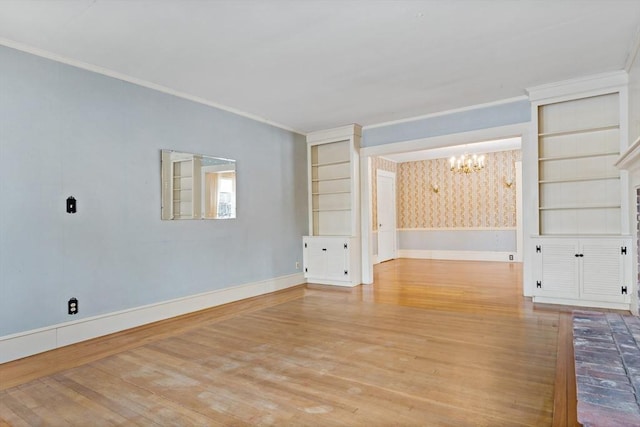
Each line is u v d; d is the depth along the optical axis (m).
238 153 4.86
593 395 1.48
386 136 5.53
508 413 1.90
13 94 2.89
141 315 3.70
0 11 2.46
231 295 4.70
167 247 3.98
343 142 5.94
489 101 4.58
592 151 4.13
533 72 3.71
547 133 4.25
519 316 3.70
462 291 5.00
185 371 2.54
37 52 3.02
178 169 4.11
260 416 1.94
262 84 3.90
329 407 2.02
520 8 2.54
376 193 8.19
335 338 3.16
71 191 3.21
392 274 6.59
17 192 2.90
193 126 4.28
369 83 3.91
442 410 1.95
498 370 2.43
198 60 3.30
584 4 2.50
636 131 3.29
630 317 2.63
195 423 1.89
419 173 8.96
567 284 4.05
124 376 2.47
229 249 4.70
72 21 2.61
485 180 8.20
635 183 3.37
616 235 3.87
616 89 3.79
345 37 2.91
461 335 3.16
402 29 2.80
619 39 3.03
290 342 3.09
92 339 3.28
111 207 3.50
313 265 5.87
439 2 2.45
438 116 5.04
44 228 3.04
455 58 3.33
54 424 1.91
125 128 3.62
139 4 2.41
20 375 2.53
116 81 3.56
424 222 8.92
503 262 7.86
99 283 3.39
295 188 5.85
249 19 2.63
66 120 3.19
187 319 3.89
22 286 2.91
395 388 2.22
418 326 3.45
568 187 4.28
